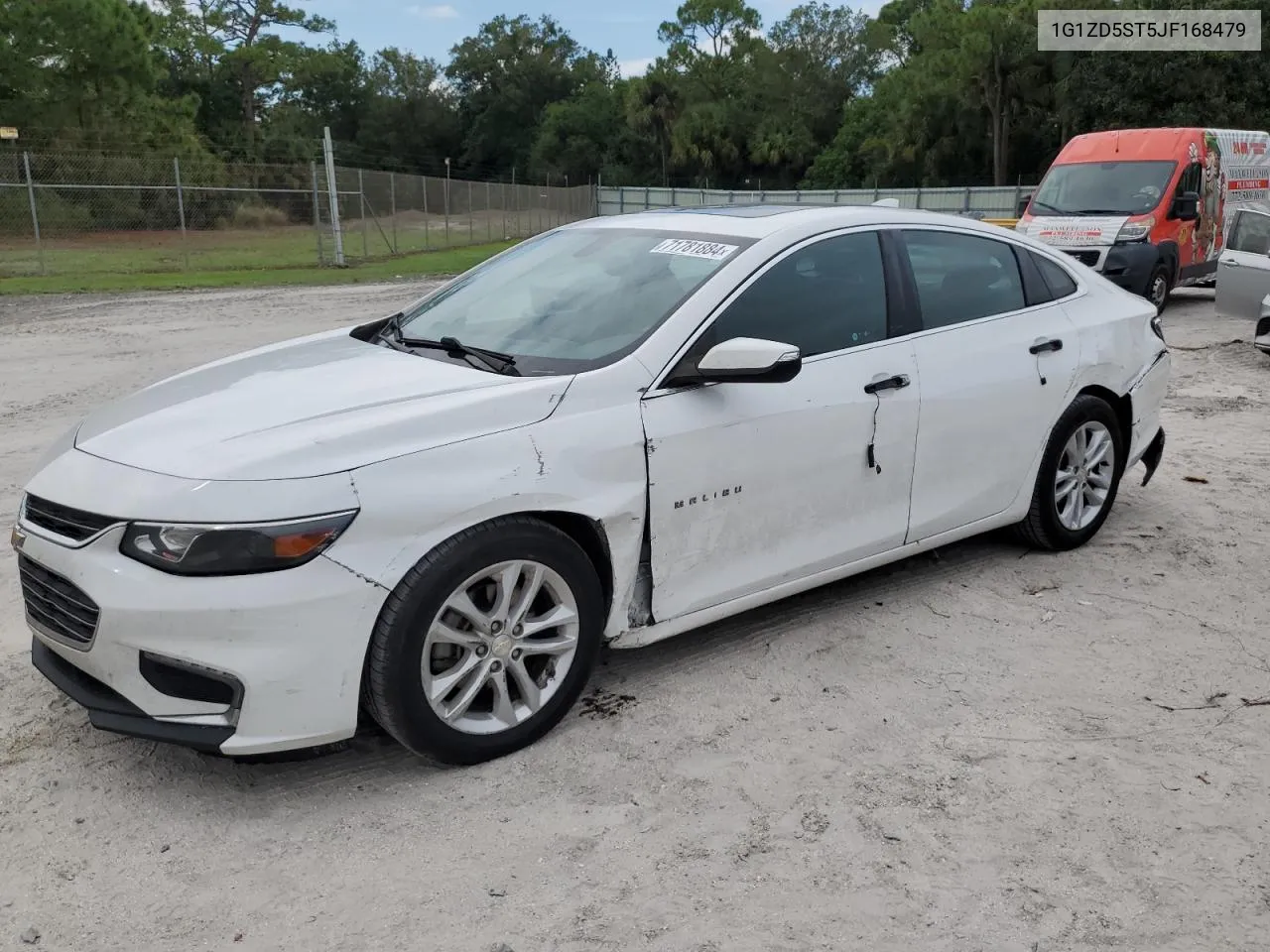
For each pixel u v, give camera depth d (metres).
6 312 15.34
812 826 2.99
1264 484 6.33
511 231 41.62
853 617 4.39
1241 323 13.20
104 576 2.89
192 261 26.70
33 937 2.54
